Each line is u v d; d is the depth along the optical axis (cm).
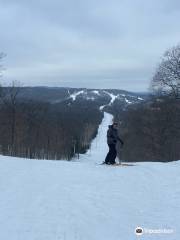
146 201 1149
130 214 1009
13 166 1708
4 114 5662
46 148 5522
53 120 7281
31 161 1906
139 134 7094
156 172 1644
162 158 6384
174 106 6475
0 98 5794
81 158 5819
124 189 1305
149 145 6744
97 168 1750
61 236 812
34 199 1116
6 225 879
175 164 1889
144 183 1409
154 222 943
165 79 6562
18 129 5659
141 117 7269
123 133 7806
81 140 8850
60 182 1377
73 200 1119
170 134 6475
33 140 5797
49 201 1095
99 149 8688
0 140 5178
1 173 1513
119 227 898
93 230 866
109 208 1058
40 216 951
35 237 802
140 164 1938
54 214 970
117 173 1612
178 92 6494
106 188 1311
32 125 6134
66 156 5266
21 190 1230
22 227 866
